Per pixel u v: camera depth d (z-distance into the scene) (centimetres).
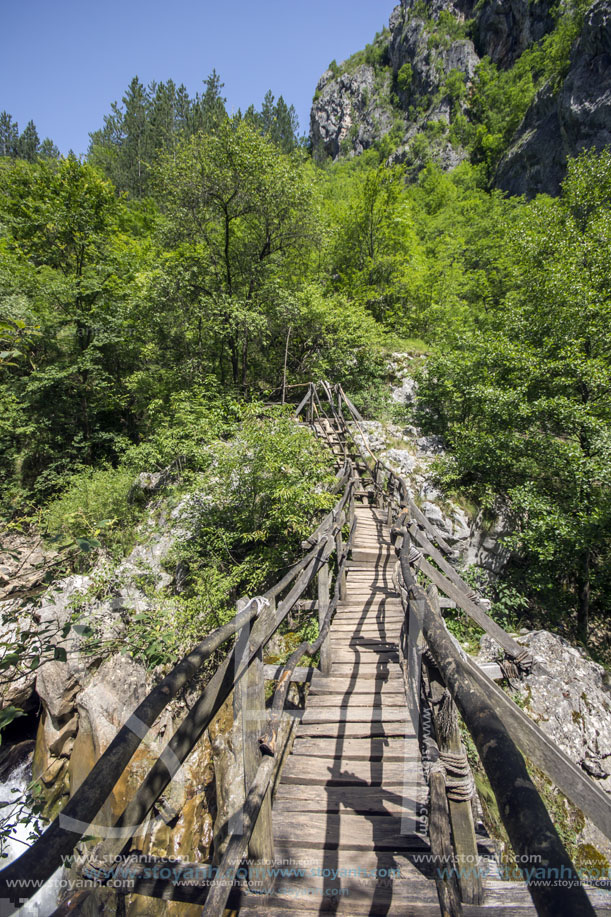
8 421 1358
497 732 88
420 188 3644
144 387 1442
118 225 1706
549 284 1074
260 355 1662
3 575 463
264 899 180
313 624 620
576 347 990
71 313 1479
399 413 1345
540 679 532
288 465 756
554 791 425
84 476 1234
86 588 665
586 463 861
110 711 570
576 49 3459
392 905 176
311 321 1548
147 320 1405
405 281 1845
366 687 368
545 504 880
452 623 671
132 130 4284
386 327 1681
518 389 1002
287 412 990
